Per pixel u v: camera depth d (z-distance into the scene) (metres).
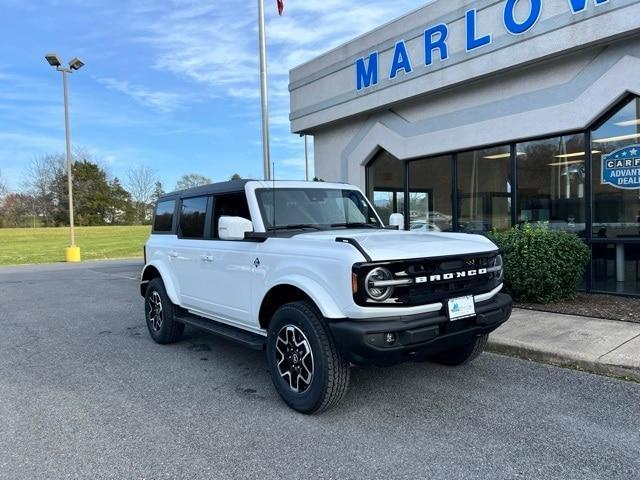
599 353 5.03
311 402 3.88
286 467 3.17
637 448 3.33
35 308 9.73
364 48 11.63
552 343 5.42
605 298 7.93
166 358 5.78
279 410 4.13
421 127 10.83
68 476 3.11
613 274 8.17
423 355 3.84
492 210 9.80
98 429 3.82
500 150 9.61
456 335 3.88
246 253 4.66
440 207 10.84
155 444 3.54
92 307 9.70
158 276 6.78
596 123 8.18
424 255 3.77
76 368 5.46
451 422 3.79
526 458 3.22
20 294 11.85
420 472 3.07
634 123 7.77
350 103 12.15
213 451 3.42
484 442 3.45
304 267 3.96
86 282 14.16
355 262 3.54
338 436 3.60
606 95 7.77
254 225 4.70
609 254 8.20
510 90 9.10
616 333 5.73
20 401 4.44
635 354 4.93
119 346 6.42
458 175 10.41
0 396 4.58
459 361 5.00
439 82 9.89
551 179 8.88
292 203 5.00
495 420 3.81
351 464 3.19
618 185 8.02
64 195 71.94
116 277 15.45
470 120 9.81
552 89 8.48
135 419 4.00
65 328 7.69
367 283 3.50
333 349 3.79
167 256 6.24
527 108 8.85
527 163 9.20
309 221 4.98
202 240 5.55
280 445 3.48
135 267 19.17
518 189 9.37
